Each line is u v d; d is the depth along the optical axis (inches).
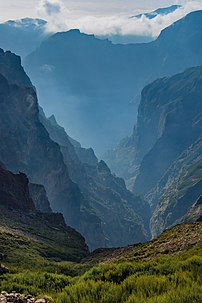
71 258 2684.5
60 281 909.2
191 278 673.0
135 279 662.5
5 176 4320.9
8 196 4158.5
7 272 1112.8
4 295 671.8
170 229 2084.2
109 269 863.1
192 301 536.7
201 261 802.8
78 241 3720.5
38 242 2790.4
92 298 611.2
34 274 953.5
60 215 4557.1
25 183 4712.1
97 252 2923.2
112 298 599.5
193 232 1737.2
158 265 837.2
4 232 2647.6
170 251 1544.0
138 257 1612.9
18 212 3954.2
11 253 2075.5
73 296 627.5
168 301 540.7
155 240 1955.0
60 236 3558.1
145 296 575.5
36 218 3983.8
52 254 2583.7
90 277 856.3
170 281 656.4
